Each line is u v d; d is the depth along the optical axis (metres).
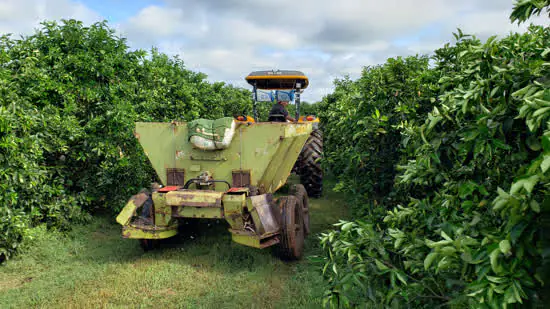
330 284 1.96
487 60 1.73
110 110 5.04
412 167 1.98
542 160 1.09
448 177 1.85
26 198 4.18
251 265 3.73
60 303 2.97
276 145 3.79
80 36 5.09
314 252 4.07
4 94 3.76
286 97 6.74
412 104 3.23
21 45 4.53
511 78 1.45
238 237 3.59
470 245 1.42
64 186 4.98
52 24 5.07
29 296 3.08
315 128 6.46
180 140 4.09
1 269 3.64
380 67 3.91
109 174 5.05
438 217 2.01
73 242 4.34
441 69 3.14
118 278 3.39
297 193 4.57
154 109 6.65
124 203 5.10
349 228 2.01
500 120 1.43
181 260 3.81
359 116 3.72
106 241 4.44
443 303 1.76
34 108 4.21
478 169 1.73
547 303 1.17
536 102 1.15
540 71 1.42
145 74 6.39
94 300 3.00
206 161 4.02
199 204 3.59
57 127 4.49
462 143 1.62
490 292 1.25
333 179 8.24
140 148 5.43
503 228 1.43
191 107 7.98
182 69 9.09
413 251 1.77
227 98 12.24
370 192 3.79
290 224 3.66
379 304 2.17
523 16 1.40
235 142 3.91
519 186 1.12
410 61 3.73
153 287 3.22
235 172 3.93
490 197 1.62
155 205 3.75
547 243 1.17
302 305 2.87
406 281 1.79
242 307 2.88
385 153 3.62
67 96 4.73
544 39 2.05
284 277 3.44
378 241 1.92
